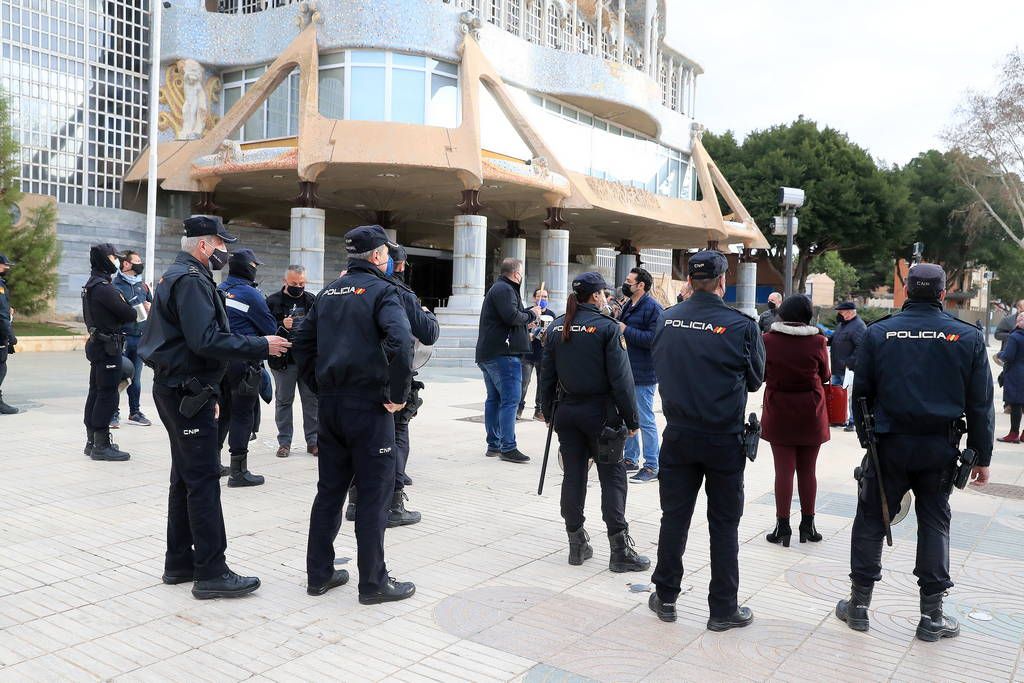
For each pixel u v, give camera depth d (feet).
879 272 231.50
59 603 13.14
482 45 82.07
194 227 13.38
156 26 65.00
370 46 73.56
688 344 12.88
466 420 34.12
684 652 12.00
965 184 147.13
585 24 108.68
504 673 11.10
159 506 18.92
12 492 19.89
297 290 24.04
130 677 10.64
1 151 62.49
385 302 13.16
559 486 22.25
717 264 13.14
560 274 85.10
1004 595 14.79
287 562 15.40
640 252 134.41
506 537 17.54
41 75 75.00
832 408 33.42
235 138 81.10
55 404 34.91
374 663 11.28
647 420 23.38
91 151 79.36
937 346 12.55
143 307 29.84
